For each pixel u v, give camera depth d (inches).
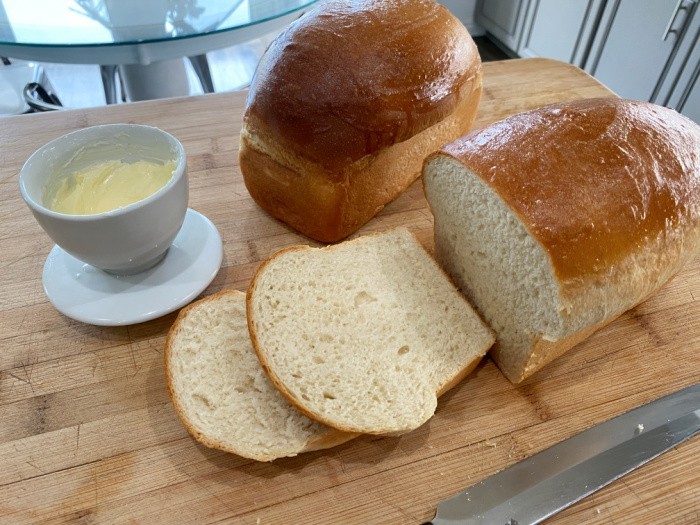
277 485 9.7
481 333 11.4
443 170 11.8
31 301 12.4
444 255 13.2
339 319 11.3
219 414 10.2
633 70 28.6
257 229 14.4
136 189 11.6
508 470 9.9
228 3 20.8
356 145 12.7
